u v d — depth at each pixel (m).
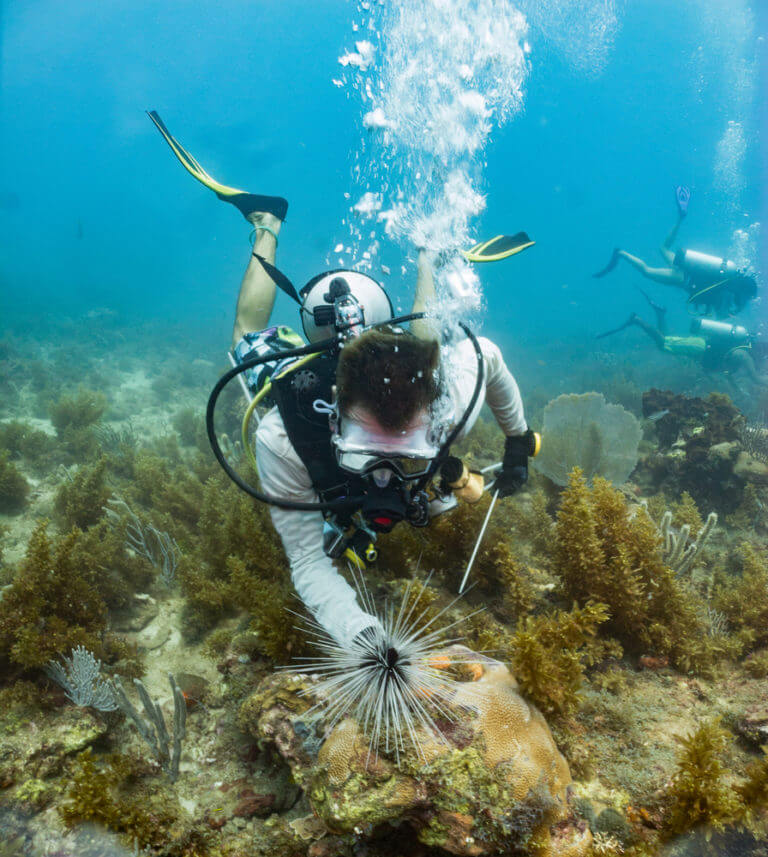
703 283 13.08
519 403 2.77
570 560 3.23
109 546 3.96
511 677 2.43
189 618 3.58
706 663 2.95
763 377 13.59
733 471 5.71
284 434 2.05
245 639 3.09
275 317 29.88
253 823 2.35
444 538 3.51
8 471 5.34
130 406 11.07
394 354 1.73
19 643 2.92
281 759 2.45
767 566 4.17
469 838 1.92
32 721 2.71
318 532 2.33
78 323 22.34
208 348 18.89
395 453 1.81
